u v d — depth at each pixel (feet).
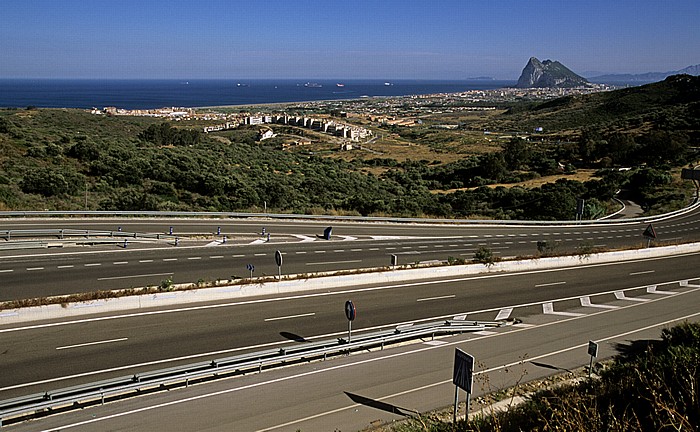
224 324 56.70
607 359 50.96
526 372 46.09
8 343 48.75
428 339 56.39
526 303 71.26
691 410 24.17
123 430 34.96
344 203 144.25
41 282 65.05
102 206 114.62
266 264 80.07
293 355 46.83
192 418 36.96
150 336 52.31
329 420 37.27
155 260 78.64
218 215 114.32
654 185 205.67
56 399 36.63
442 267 82.12
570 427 22.27
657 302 73.67
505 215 156.25
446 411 38.88
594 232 131.03
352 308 50.31
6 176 120.06
